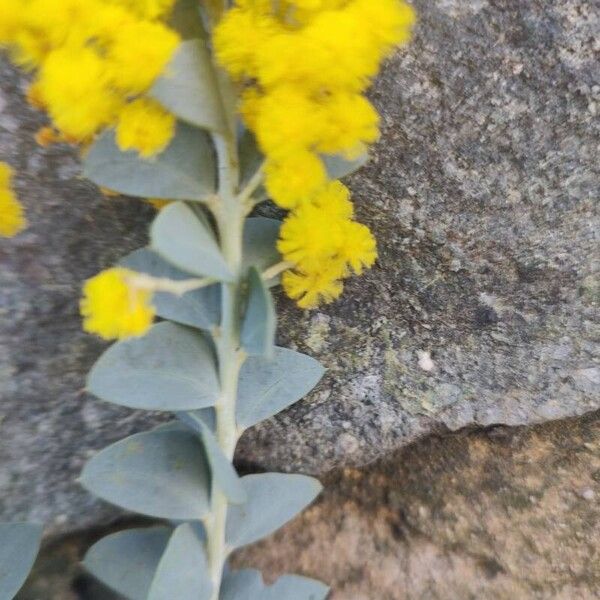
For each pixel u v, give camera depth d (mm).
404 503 174
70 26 102
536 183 148
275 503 143
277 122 108
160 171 123
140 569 141
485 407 170
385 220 153
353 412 169
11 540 138
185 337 134
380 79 140
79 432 156
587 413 176
